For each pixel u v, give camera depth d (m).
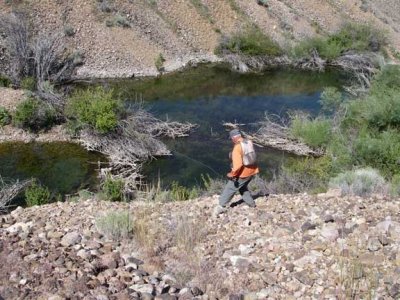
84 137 20.34
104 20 32.59
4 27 26.41
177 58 33.91
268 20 39.84
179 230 8.22
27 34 26.61
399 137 18.44
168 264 7.23
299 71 35.38
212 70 33.59
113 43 31.81
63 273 6.66
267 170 18.88
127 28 33.09
